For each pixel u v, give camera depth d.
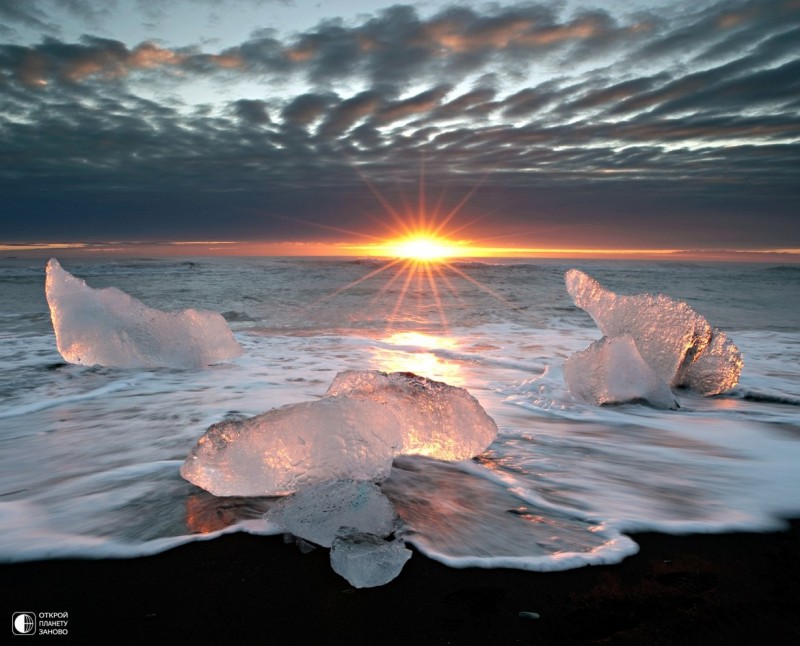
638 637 1.20
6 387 3.88
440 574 1.43
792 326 7.95
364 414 2.01
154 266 21.00
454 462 2.29
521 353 5.65
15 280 14.13
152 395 3.70
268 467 1.86
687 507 1.88
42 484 2.01
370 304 10.27
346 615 1.27
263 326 7.67
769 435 2.89
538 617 1.27
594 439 2.76
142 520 1.70
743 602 1.33
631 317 4.33
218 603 1.30
